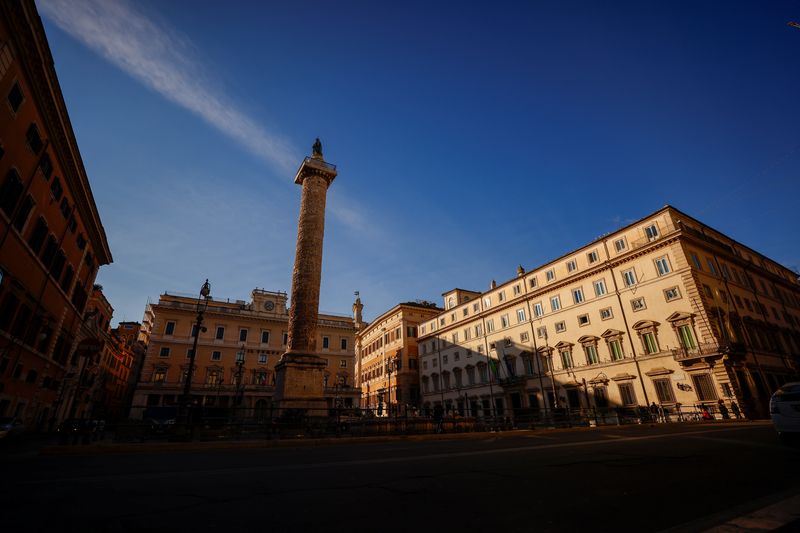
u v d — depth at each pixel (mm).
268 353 62656
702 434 14688
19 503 5332
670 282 35531
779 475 6348
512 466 7938
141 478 7176
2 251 20172
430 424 22344
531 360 47125
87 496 5734
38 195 23359
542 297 47375
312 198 32938
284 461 9695
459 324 58656
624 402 37031
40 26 18578
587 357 41188
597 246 42375
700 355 31953
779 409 9914
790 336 42469
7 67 17812
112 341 57156
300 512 4844
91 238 35188
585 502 5102
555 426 31391
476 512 4742
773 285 45781
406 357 66875
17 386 24734
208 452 13109
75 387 38312
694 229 38438
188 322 60188
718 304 35156
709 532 3709
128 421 17156
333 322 69812
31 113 20766
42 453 12547
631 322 37844
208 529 4250
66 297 30797
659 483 6094
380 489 6035
